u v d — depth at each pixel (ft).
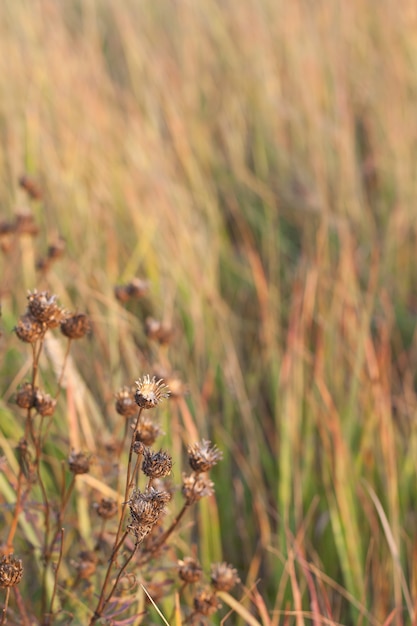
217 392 4.14
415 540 3.51
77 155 5.49
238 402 4.07
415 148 5.94
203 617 3.20
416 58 6.80
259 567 3.61
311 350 4.31
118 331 4.04
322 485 3.76
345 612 3.50
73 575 3.31
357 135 6.57
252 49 7.20
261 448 3.92
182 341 4.19
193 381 3.99
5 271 4.18
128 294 3.77
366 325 4.07
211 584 3.11
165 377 3.56
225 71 7.25
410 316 4.76
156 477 2.82
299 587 3.47
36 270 3.98
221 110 6.77
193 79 6.87
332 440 3.83
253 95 6.80
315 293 4.48
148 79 6.76
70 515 3.39
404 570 3.54
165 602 3.30
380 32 7.36
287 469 3.67
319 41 7.04
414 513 3.70
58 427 3.71
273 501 3.80
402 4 7.23
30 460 3.14
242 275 5.08
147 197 5.24
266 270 5.18
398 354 4.39
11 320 4.00
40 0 7.44
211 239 5.24
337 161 5.94
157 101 6.42
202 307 4.44
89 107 6.05
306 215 5.55
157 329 3.71
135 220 4.96
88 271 4.52
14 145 5.40
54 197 5.10
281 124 6.39
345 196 5.57
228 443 3.88
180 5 7.70
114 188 5.37
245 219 5.68
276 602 3.39
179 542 3.42
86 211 5.05
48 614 3.08
